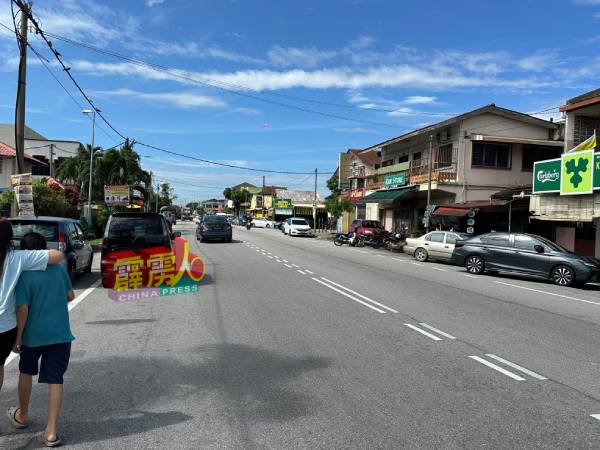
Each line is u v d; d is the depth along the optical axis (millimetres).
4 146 35625
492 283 14625
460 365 6027
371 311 9422
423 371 5766
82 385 5188
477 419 4406
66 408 4582
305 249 27125
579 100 20688
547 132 30031
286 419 4355
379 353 6500
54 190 23000
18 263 3881
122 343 6887
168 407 4613
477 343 7137
